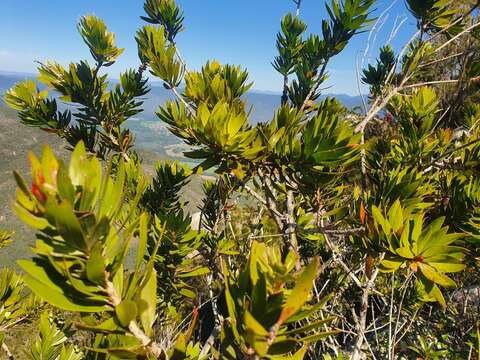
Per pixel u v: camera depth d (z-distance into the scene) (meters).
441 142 0.69
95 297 0.21
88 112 0.74
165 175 0.72
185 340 0.25
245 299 0.22
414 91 0.80
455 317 0.89
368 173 0.56
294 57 0.71
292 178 0.45
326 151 0.38
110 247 0.21
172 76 0.58
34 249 0.18
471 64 0.63
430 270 0.30
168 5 0.69
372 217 0.37
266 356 0.21
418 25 0.66
